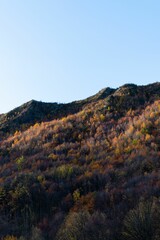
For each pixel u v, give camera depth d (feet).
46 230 90.48
